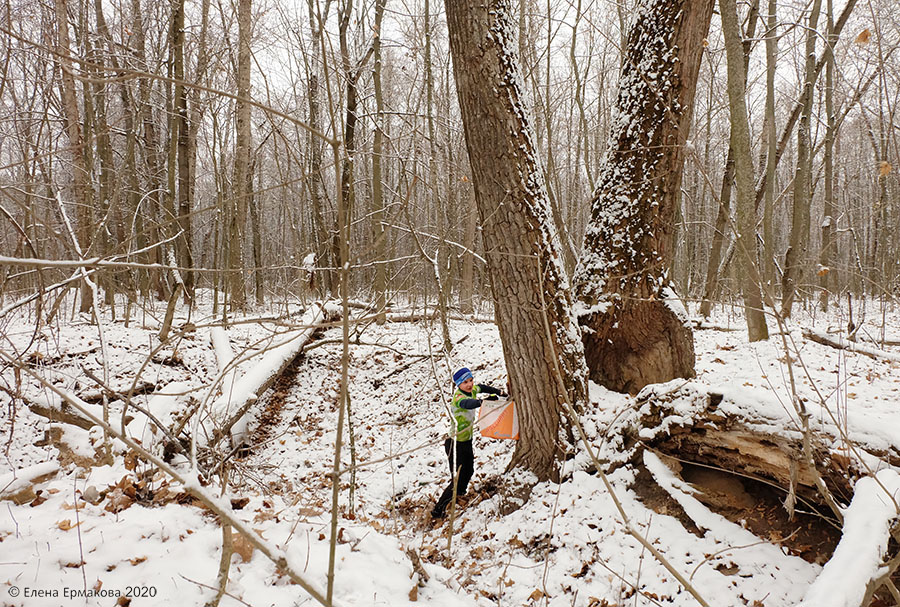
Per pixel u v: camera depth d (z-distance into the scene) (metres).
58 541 2.73
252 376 7.73
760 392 4.02
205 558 2.76
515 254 4.84
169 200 12.54
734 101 7.02
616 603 3.48
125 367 7.98
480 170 4.98
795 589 3.30
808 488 3.56
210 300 15.67
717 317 11.04
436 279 6.48
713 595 3.40
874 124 12.49
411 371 9.38
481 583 3.90
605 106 17.42
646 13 5.59
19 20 6.84
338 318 11.23
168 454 4.52
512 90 4.91
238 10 9.71
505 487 5.20
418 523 5.29
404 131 11.08
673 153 5.44
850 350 6.71
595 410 5.18
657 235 5.57
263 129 10.26
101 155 12.31
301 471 6.76
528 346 4.99
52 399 6.19
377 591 2.81
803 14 9.20
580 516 4.36
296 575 1.56
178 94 11.41
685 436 4.34
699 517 4.04
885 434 3.28
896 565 2.18
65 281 3.78
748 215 6.97
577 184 15.12
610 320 5.63
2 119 6.21
